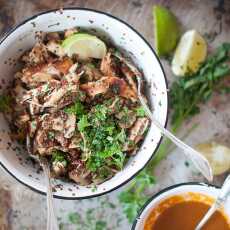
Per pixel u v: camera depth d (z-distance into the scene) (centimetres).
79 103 63
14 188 73
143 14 76
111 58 66
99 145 63
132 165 65
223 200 70
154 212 70
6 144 64
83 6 75
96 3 76
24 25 63
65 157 64
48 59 66
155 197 68
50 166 65
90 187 64
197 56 75
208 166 66
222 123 77
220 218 71
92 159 64
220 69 74
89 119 63
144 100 65
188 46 74
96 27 66
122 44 67
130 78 66
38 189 62
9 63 65
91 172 64
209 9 77
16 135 65
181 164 76
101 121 63
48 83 63
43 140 63
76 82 63
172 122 76
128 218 74
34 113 64
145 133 66
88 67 65
